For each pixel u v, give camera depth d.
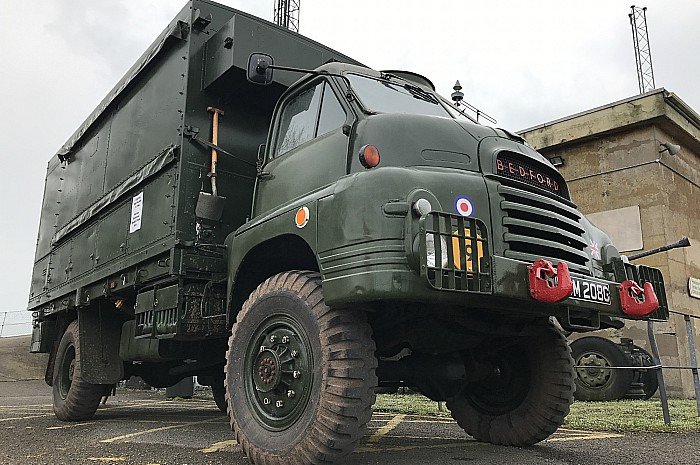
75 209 8.13
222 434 5.88
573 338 13.41
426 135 3.86
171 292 5.16
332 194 3.58
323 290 3.43
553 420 4.57
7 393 15.66
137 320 5.71
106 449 4.79
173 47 5.91
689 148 15.03
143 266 5.79
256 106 5.89
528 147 4.30
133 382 17.58
